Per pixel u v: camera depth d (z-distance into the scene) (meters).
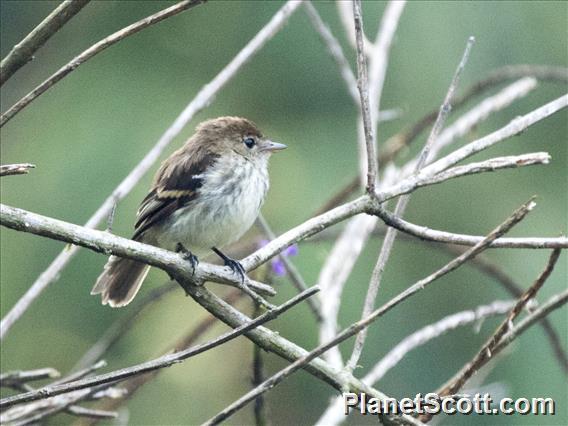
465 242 6.57
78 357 13.56
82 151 13.65
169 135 8.46
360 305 13.55
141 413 14.04
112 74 14.57
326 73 14.31
